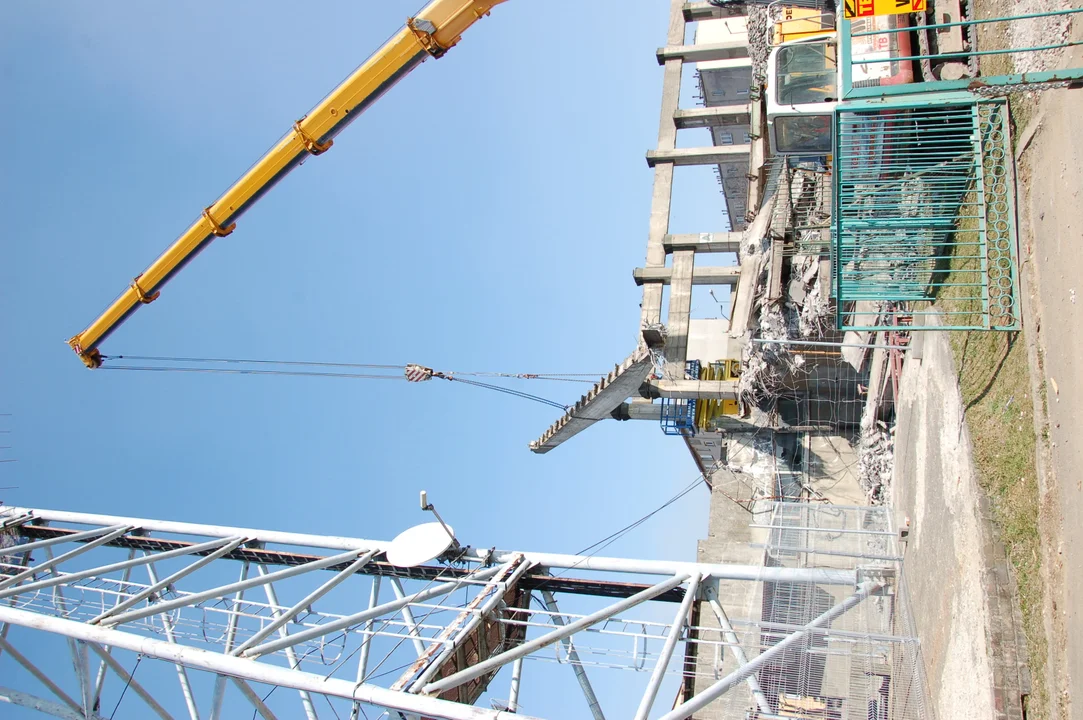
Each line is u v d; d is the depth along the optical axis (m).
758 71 26.03
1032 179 10.91
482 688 14.76
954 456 12.71
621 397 28.73
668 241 34.72
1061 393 9.75
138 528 20.42
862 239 13.22
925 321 14.45
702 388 30.27
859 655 14.13
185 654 13.92
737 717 13.43
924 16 15.97
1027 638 10.32
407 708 11.99
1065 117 10.01
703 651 20.78
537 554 16.52
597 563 15.98
